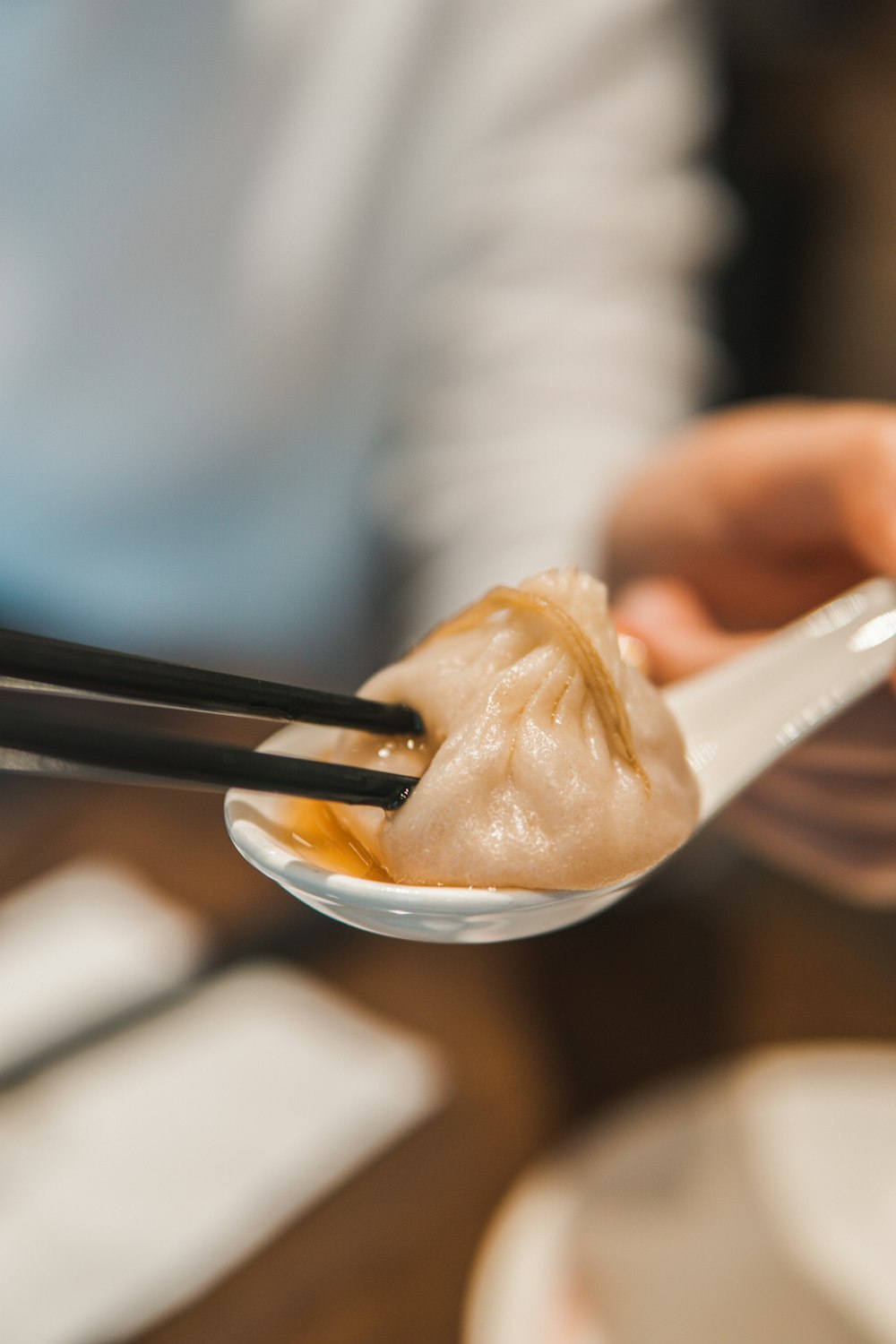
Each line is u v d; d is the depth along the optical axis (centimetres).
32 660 23
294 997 41
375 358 66
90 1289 34
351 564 72
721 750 30
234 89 58
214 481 68
